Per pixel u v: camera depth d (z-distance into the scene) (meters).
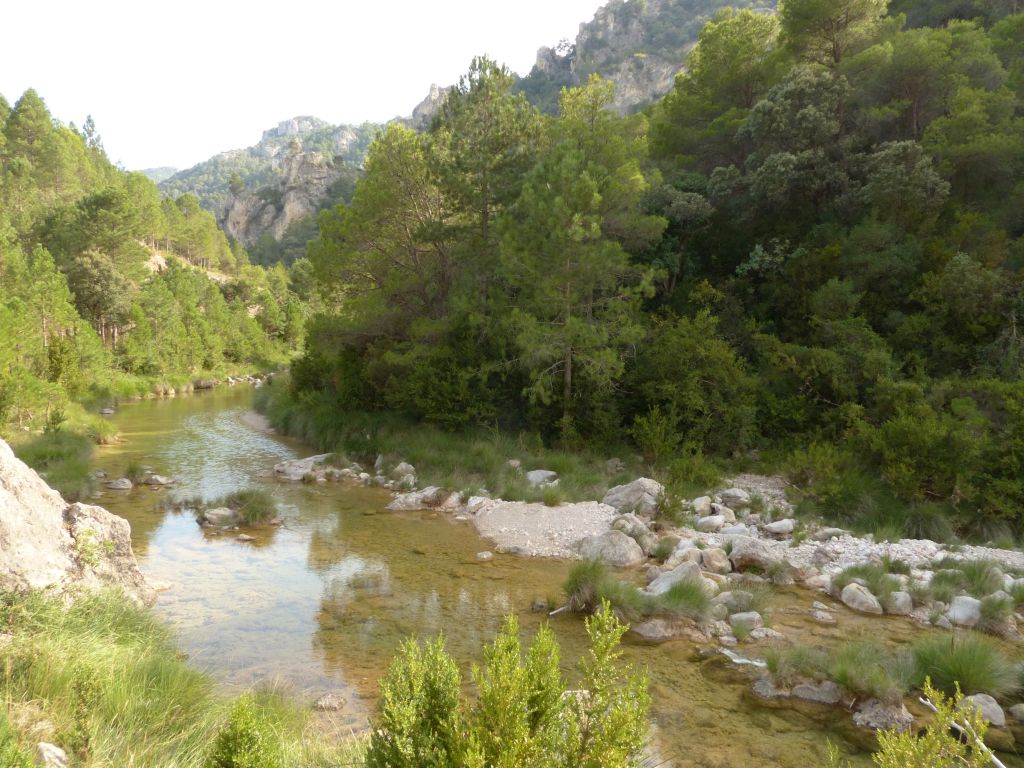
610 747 2.87
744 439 17.95
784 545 11.97
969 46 23.00
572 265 17.88
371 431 22.16
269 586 9.81
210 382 51.16
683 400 18.23
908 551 11.56
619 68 161.12
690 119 29.02
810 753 5.55
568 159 17.52
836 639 8.13
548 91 177.62
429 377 20.72
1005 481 12.70
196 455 21.45
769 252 22.58
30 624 6.03
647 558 11.55
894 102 22.20
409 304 23.22
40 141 78.81
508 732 2.92
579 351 18.84
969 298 17.50
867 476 14.59
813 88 22.34
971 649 6.99
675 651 7.73
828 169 21.75
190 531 12.80
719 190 23.50
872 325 19.59
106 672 5.34
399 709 3.32
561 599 9.31
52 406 24.89
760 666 7.32
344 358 24.73
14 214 65.38
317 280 23.53
